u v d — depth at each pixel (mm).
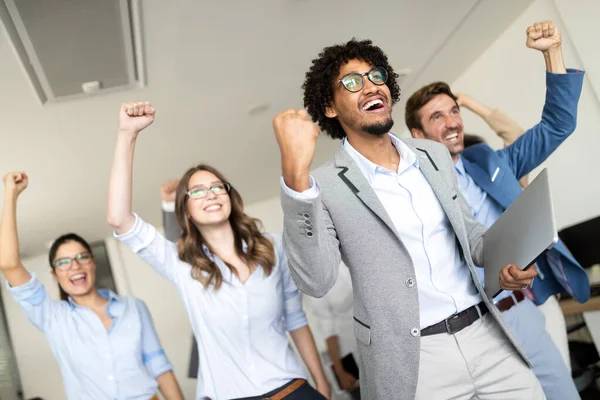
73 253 2773
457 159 2572
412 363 1417
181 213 2193
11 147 4191
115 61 3447
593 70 3750
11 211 2529
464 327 1511
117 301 2805
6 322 6574
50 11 2812
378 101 1539
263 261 2172
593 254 3572
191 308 2104
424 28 4117
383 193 1551
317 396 2049
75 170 4871
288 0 3316
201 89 4086
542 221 1333
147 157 5059
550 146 2338
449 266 1549
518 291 2301
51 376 6539
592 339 3602
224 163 5785
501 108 4727
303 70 4246
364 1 3557
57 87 3557
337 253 1438
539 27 2045
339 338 3176
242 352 2043
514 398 1495
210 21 3307
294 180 1237
